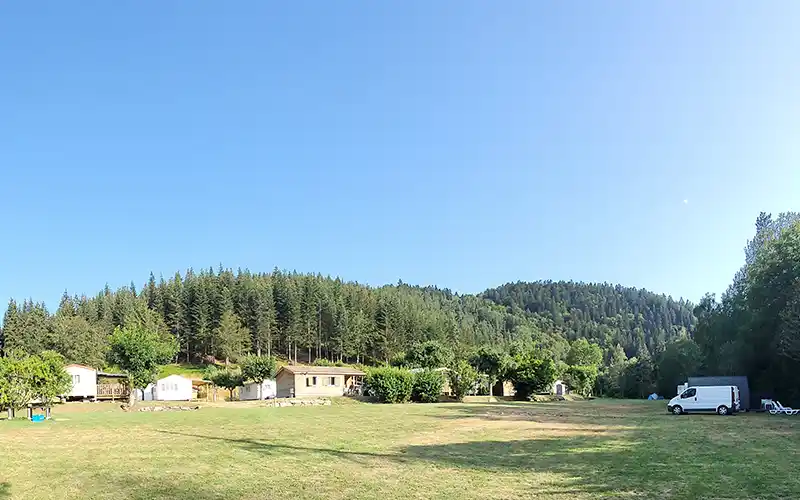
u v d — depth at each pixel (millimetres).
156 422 29844
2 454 17422
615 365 107062
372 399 57312
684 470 14219
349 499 11141
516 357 71500
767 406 41375
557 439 22281
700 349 66562
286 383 64375
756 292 46750
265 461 16234
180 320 114688
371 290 149250
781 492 11320
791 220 57500
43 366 32875
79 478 13383
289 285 124312
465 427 28047
